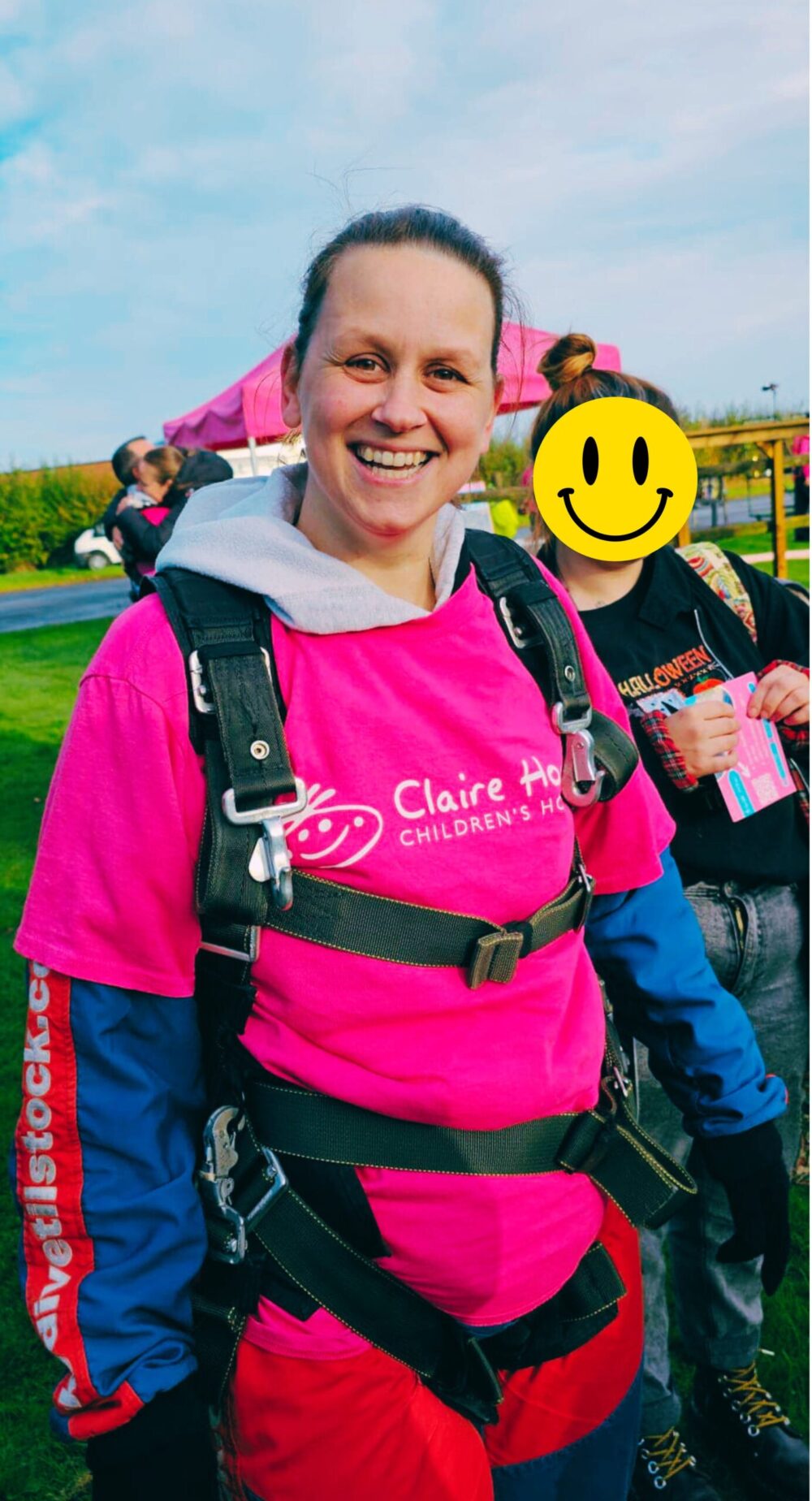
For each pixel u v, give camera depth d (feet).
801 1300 7.27
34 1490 6.38
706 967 4.09
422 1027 3.08
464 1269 3.20
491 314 3.01
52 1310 3.01
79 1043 3.02
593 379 5.22
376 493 2.95
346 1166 3.07
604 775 3.43
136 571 14.28
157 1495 2.90
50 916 2.96
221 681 2.82
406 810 2.98
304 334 3.02
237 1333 3.14
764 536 37.70
